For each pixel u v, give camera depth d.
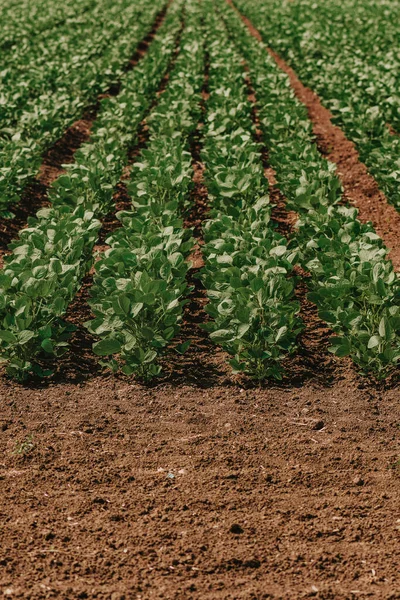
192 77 16.80
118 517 5.20
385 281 7.11
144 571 4.68
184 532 5.05
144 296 6.71
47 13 30.59
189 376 7.12
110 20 28.48
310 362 7.31
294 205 10.09
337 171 13.35
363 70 16.80
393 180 10.44
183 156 11.16
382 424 6.36
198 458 5.90
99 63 19.08
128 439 6.16
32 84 16.16
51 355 7.27
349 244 7.86
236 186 9.67
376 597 4.46
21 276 7.16
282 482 5.62
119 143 12.50
